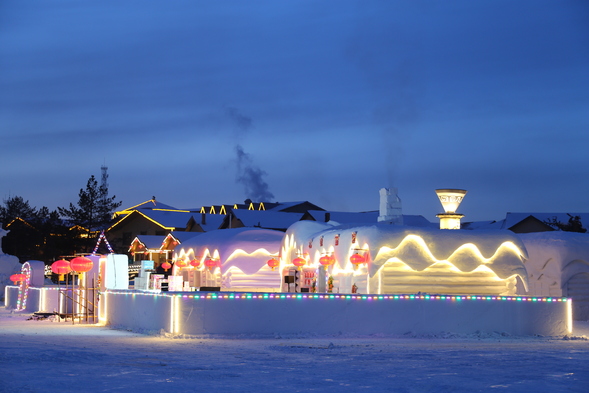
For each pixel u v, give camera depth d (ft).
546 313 72.69
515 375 37.99
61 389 31.40
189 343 56.80
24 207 272.92
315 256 90.79
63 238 206.80
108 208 215.92
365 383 34.65
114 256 85.05
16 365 39.68
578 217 191.83
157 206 260.83
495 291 80.18
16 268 157.89
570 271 95.20
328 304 67.15
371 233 76.59
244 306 65.26
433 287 78.07
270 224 193.57
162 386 32.78
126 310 76.54
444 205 88.22
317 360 44.96
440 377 36.96
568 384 34.73
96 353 46.62
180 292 64.39
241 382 34.55
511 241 79.82
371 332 67.67
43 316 95.71
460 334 68.95
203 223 202.59
